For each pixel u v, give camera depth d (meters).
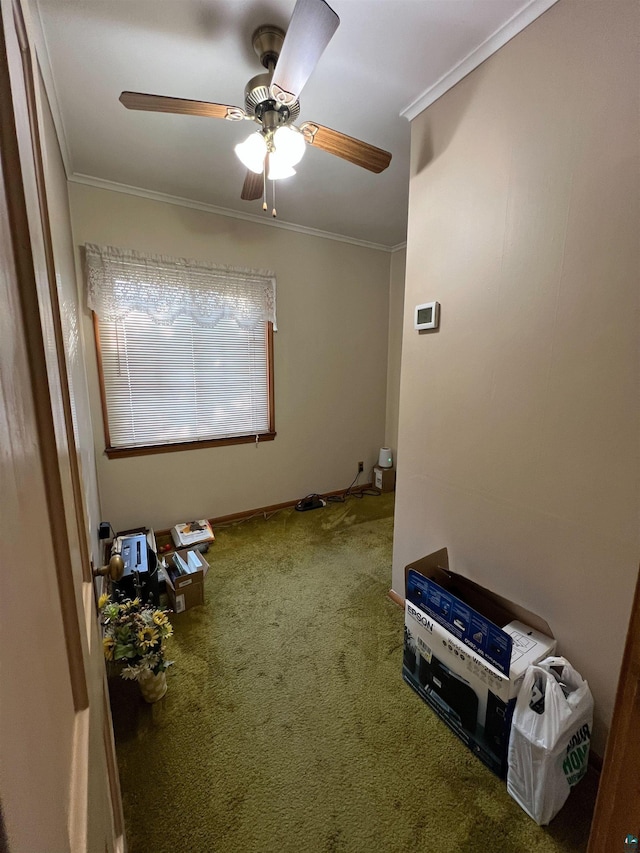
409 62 1.44
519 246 1.35
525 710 1.13
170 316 2.69
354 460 3.86
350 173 2.23
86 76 1.49
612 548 1.18
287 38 1.01
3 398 0.31
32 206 0.54
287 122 1.41
